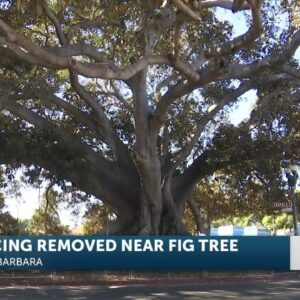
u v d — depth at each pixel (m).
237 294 14.95
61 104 24.58
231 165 26.42
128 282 18.27
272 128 26.78
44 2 14.63
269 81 25.33
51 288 16.98
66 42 17.80
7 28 11.12
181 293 15.30
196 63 16.45
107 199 25.86
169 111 28.12
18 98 21.14
